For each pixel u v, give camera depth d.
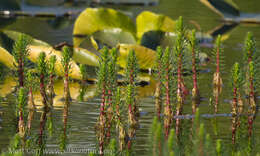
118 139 10.81
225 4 29.88
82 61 17.75
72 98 14.21
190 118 12.55
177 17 28.73
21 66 13.19
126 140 10.74
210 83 16.31
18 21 27.36
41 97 13.34
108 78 11.71
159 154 8.80
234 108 13.02
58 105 13.41
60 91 14.95
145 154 9.88
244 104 14.01
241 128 11.80
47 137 10.81
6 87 14.93
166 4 33.97
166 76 12.65
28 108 13.00
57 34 24.03
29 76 13.19
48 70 13.96
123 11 30.14
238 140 10.88
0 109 12.68
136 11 30.66
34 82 13.80
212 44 22.97
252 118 12.73
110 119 12.13
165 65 12.66
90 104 13.59
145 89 15.66
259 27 27.70
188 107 13.59
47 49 16.33
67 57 14.03
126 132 11.20
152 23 21.95
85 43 19.33
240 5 33.50
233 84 13.07
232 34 25.23
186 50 16.31
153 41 20.08
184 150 10.00
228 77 17.06
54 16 29.72
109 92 11.91
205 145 8.91
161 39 20.05
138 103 13.85
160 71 14.28
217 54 16.14
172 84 12.82
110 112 12.20
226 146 10.46
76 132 11.19
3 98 13.72
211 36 24.09
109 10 22.64
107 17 22.75
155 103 13.91
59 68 16.25
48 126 11.58
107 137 10.94
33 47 16.28
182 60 13.92
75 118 12.24
